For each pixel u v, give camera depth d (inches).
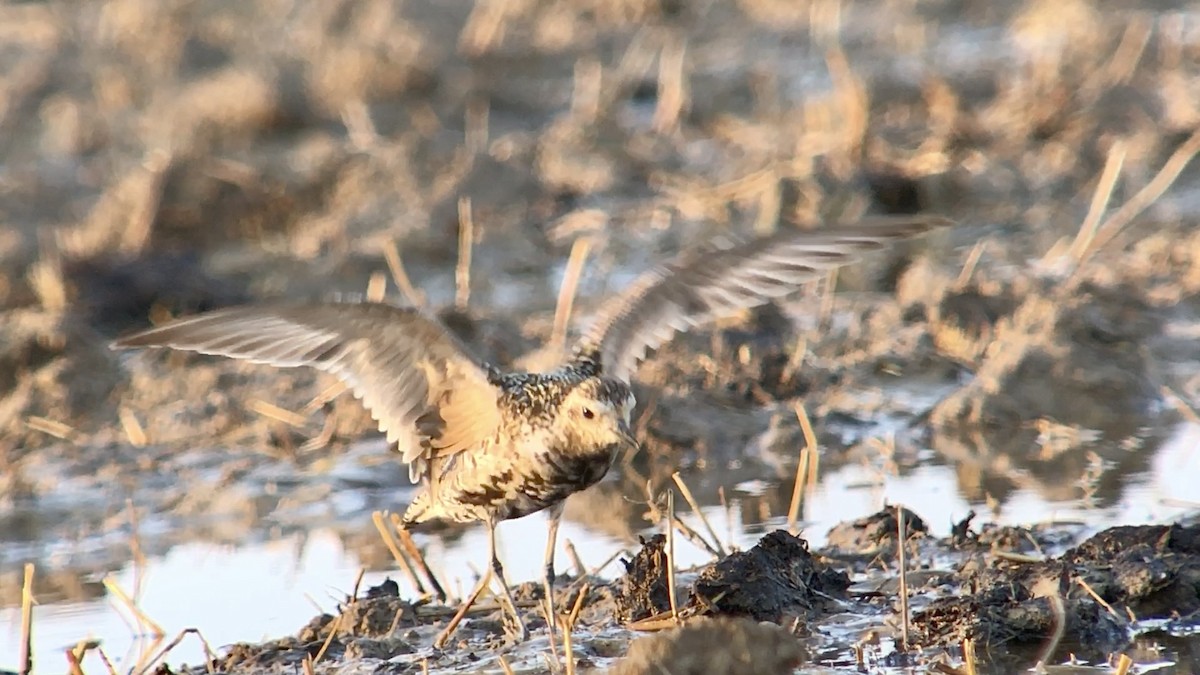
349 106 896.3
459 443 392.8
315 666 396.8
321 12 1010.7
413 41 945.5
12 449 579.5
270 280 717.3
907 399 588.7
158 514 531.2
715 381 590.9
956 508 493.4
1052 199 740.7
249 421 585.9
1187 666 368.8
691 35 999.6
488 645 400.2
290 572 477.7
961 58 922.1
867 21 999.6
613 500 526.6
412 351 384.8
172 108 906.7
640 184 788.0
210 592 463.8
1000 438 560.7
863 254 390.9
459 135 858.8
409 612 422.6
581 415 369.4
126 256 706.8
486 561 478.0
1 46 1023.0
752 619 391.2
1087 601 390.0
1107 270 657.6
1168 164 711.7
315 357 386.6
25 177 832.9
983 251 689.6
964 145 791.7
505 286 698.8
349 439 569.0
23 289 694.5
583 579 434.6
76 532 521.3
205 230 774.5
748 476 540.1
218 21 1031.0
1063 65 847.1
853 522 467.2
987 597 391.9
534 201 773.3
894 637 390.0
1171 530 419.8
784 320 623.8
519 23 1024.9
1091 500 491.2
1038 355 587.2
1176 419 566.6
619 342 392.5
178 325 369.4
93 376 617.0
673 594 396.5
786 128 823.1
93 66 984.9
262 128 884.0
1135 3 988.6
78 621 446.0
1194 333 610.9
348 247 732.7
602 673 362.3
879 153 770.8
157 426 585.0
